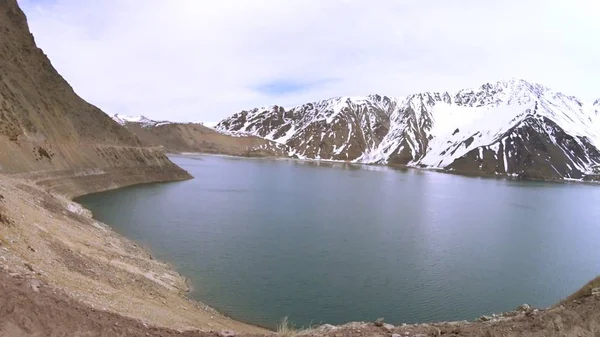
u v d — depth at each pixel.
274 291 25.83
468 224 55.03
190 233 40.38
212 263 30.80
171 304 19.62
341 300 24.98
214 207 57.75
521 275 32.66
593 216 69.25
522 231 51.97
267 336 10.76
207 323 18.03
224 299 23.97
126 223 43.00
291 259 33.25
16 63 70.62
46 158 58.09
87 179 65.81
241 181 101.31
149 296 19.41
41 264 14.74
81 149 71.56
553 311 11.04
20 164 50.09
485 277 31.44
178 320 16.00
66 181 59.19
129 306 14.69
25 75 70.56
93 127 84.56
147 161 90.62
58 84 83.38
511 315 13.58
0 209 17.08
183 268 29.17
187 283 26.14
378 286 27.88
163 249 33.91
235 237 39.78
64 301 8.88
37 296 8.49
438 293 27.25
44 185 51.91
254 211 56.12
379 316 22.91
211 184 90.75
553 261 37.59
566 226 57.50
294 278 28.53
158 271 26.45
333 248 37.69
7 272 9.60
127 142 92.94
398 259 35.06
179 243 36.19
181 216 49.22
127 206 53.91
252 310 22.69
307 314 22.58
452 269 33.03
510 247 42.44
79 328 8.16
